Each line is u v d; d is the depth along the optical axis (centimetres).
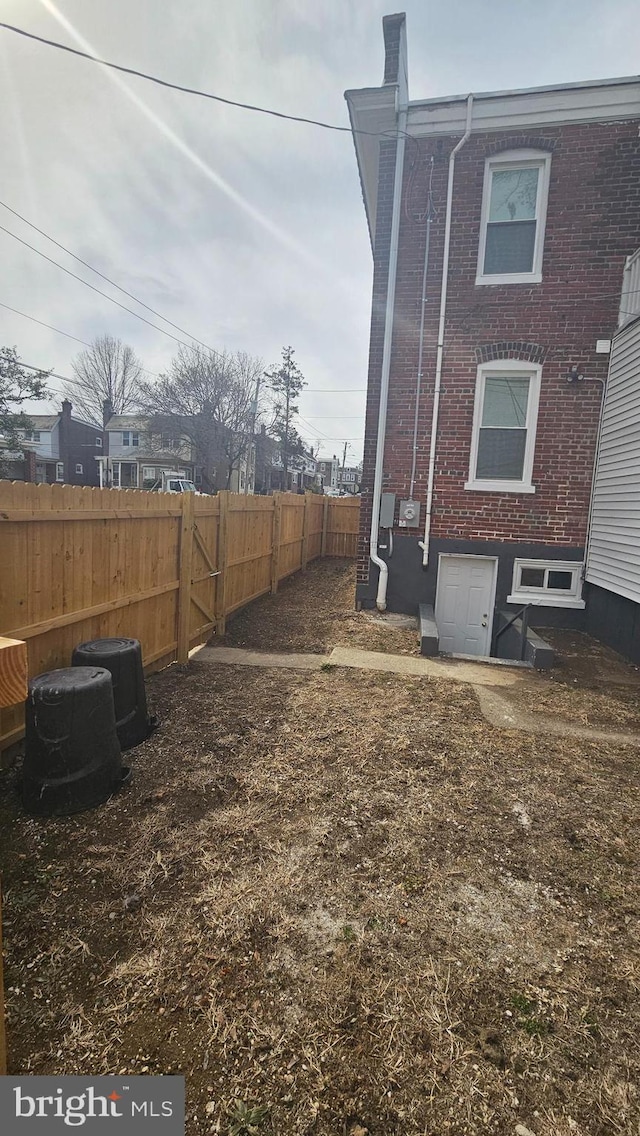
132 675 355
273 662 552
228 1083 155
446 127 701
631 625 593
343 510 1403
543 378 707
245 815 282
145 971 189
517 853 259
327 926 211
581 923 217
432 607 740
